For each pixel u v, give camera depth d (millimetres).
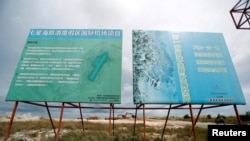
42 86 7770
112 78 7977
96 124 22516
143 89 7629
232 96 7695
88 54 8594
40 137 12180
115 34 9164
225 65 8516
